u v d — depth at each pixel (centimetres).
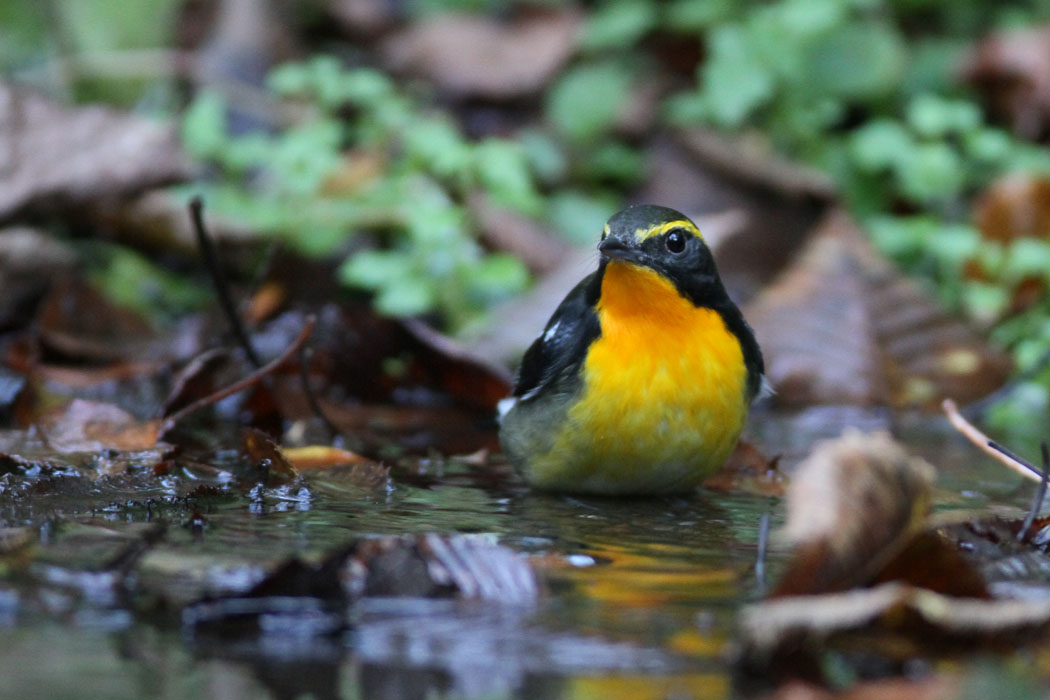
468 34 1705
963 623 461
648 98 1638
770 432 1069
